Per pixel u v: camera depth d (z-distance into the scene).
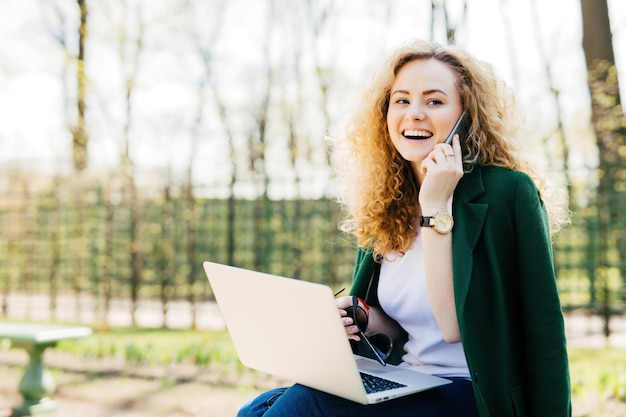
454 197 1.91
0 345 7.48
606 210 7.41
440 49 2.13
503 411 1.74
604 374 4.69
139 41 12.84
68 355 6.91
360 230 2.31
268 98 10.68
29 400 4.93
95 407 4.96
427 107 2.07
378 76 2.28
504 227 1.83
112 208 9.69
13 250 10.70
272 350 1.94
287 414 1.81
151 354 6.45
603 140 7.60
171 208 9.55
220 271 2.00
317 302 1.67
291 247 8.73
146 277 9.93
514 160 2.10
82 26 12.83
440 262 1.86
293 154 9.88
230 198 9.07
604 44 9.45
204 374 5.89
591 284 7.91
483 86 2.09
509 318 1.80
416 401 1.81
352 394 1.71
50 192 10.44
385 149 2.30
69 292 10.80
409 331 2.08
